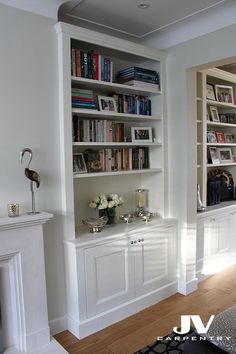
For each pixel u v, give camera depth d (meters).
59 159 2.23
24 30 2.01
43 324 2.10
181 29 2.67
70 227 2.26
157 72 2.89
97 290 2.31
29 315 2.02
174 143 2.88
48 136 2.16
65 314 2.33
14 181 2.02
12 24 1.96
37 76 2.09
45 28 2.11
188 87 2.75
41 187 2.15
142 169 2.84
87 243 2.21
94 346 2.12
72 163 2.25
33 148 2.10
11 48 1.96
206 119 3.28
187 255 2.87
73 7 2.25
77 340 2.20
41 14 2.09
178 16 2.44
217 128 3.88
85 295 2.24
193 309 2.60
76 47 2.47
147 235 2.64
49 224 2.20
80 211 2.68
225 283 3.10
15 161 2.02
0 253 1.87
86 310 2.25
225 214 3.43
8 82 1.96
